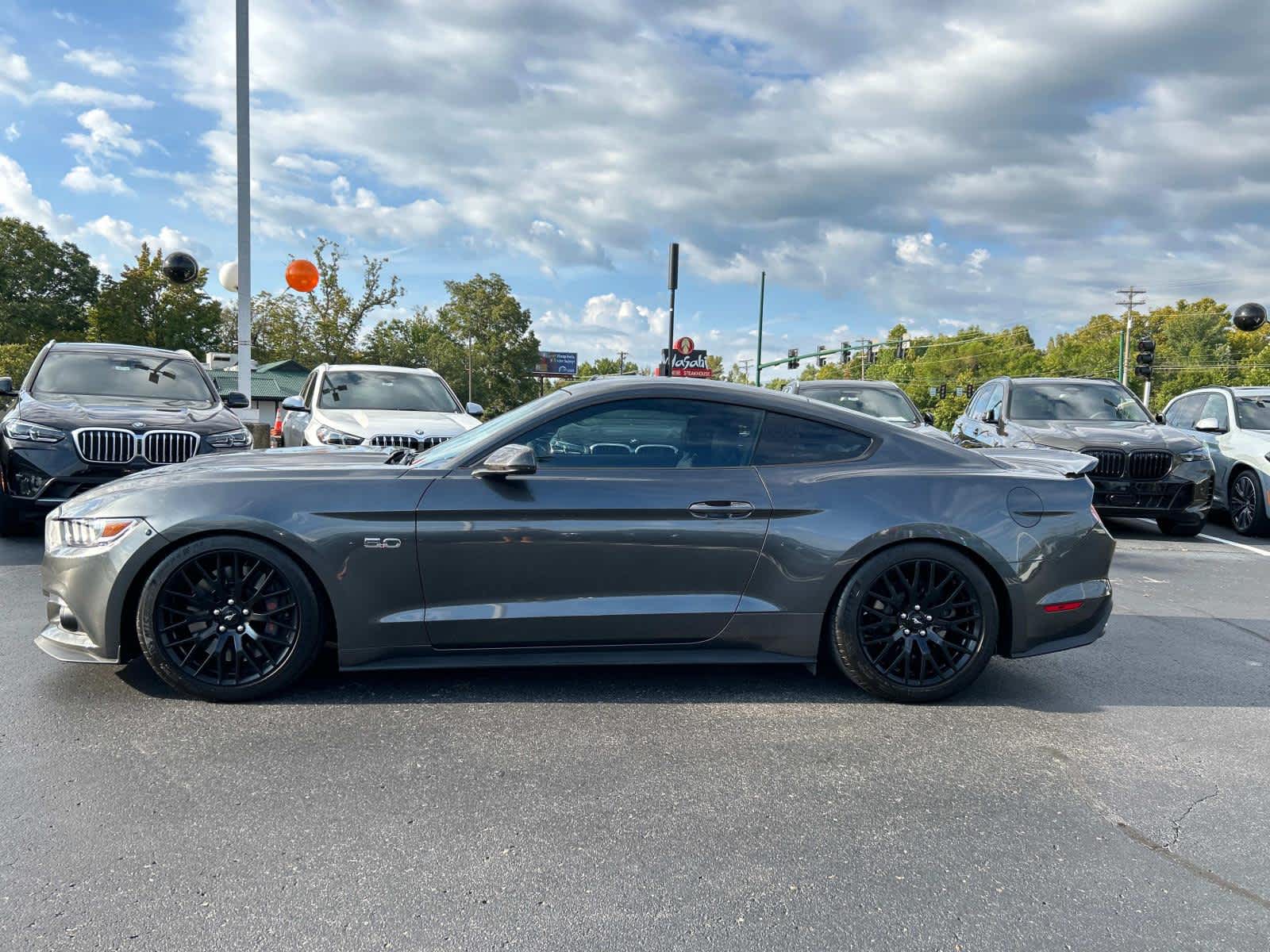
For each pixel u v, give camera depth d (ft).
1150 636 16.72
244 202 43.93
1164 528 32.17
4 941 6.49
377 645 11.69
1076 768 10.32
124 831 8.21
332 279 120.06
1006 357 387.55
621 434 12.34
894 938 6.86
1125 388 36.17
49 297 203.51
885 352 448.24
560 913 7.07
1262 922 7.21
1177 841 8.58
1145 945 6.85
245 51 43.06
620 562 11.88
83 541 11.37
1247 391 36.29
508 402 293.84
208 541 11.32
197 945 6.51
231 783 9.28
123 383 27.68
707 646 12.28
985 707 12.39
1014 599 12.27
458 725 11.09
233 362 49.80
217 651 11.44
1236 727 11.82
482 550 11.66
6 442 22.47
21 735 10.37
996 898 7.48
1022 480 12.66
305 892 7.28
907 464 12.71
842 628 12.16
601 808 8.96
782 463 12.51
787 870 7.84
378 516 11.49
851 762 10.34
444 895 7.29
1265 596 21.20
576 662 12.08
